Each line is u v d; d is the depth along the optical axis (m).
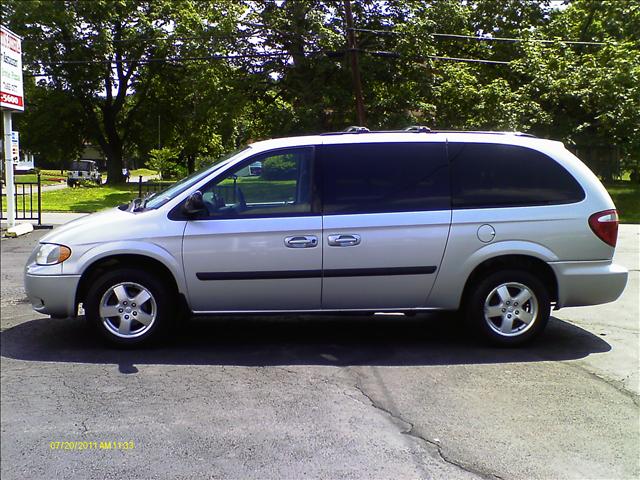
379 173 5.39
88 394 4.36
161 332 5.38
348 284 5.32
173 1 32.91
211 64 25.27
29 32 31.09
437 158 5.43
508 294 5.48
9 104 12.92
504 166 5.46
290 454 3.50
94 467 3.35
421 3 24.48
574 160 5.56
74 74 34.34
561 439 3.72
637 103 23.23
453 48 28.89
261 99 26.38
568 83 24.25
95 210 19.97
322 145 5.42
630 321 6.62
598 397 4.39
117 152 39.66
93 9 31.59
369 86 23.91
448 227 5.31
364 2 24.23
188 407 4.14
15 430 3.78
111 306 5.32
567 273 5.41
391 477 3.26
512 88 27.66
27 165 43.03
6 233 12.94
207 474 3.29
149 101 39.12
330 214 5.29
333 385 4.58
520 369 4.98
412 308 5.49
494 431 3.82
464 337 5.92
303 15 22.62
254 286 5.29
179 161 50.69
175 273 5.23
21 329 6.04
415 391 4.47
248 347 5.55
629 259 11.09
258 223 5.25
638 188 25.03
